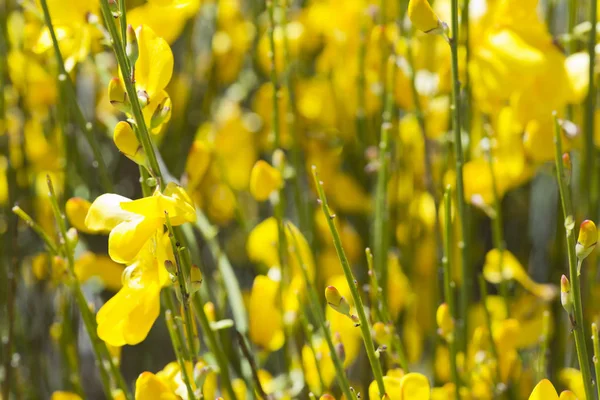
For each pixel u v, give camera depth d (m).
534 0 0.52
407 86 0.58
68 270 0.50
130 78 0.45
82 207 0.50
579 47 0.56
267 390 0.53
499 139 0.55
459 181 0.49
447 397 0.51
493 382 0.51
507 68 0.51
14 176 0.59
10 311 0.53
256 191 0.53
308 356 0.52
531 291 0.58
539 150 0.52
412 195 0.60
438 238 0.56
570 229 0.45
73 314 0.60
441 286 0.57
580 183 0.55
